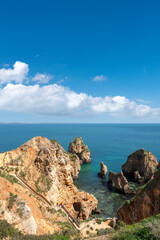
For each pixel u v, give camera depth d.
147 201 30.12
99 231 34.16
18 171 38.94
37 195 35.47
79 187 70.38
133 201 34.62
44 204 33.25
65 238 20.92
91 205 50.16
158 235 12.88
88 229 37.19
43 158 44.84
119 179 65.88
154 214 27.11
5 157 41.81
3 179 27.94
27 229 18.98
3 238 15.29
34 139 49.09
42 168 43.59
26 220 19.31
